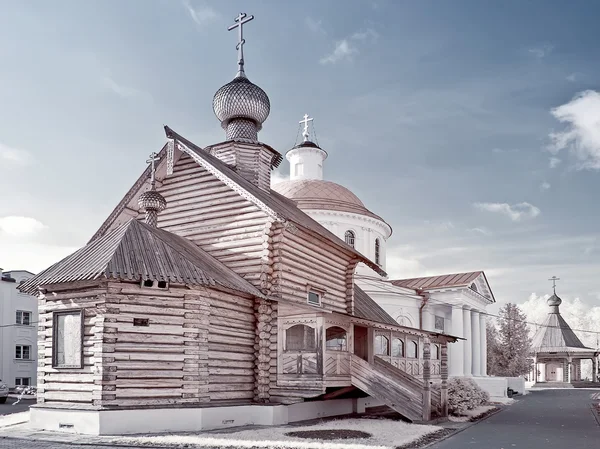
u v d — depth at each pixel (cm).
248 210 2209
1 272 4378
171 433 1670
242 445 1464
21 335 4478
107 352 1688
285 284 2161
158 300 1788
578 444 1628
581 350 6575
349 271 2702
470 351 4459
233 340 2005
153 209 2223
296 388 2019
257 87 2731
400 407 2094
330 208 4131
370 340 2648
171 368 1770
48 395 1764
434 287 4450
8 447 1438
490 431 1934
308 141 4569
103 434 1622
